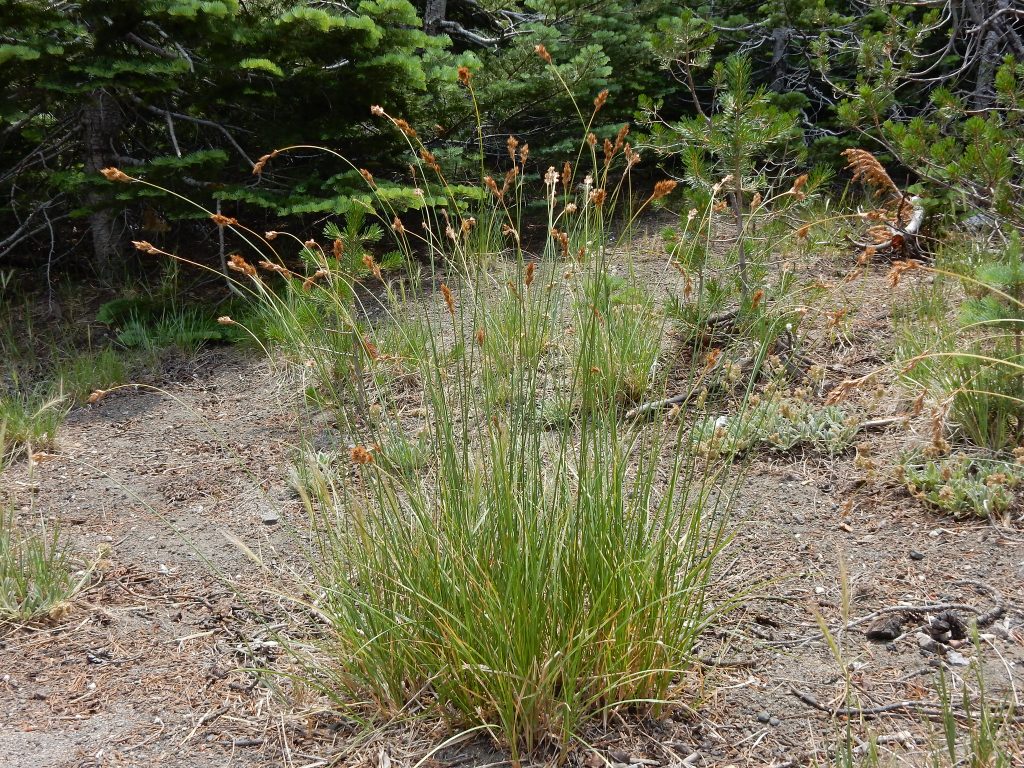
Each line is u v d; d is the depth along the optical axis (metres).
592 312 2.48
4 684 2.64
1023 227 4.71
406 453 3.02
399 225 3.07
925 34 5.79
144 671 2.69
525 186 7.94
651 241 6.55
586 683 2.32
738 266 4.67
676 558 2.39
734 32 8.99
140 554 3.43
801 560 3.05
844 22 7.60
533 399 2.50
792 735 2.25
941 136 5.85
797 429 3.83
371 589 2.44
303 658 2.65
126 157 6.26
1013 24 7.99
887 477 3.49
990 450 3.50
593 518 2.33
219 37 5.45
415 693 2.40
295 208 5.59
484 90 6.65
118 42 5.69
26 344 5.96
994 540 3.05
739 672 2.50
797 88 9.80
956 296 4.92
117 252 6.85
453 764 2.21
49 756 2.30
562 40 7.38
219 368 5.51
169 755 2.30
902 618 2.70
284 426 4.56
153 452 4.44
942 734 2.19
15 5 5.18
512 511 2.32
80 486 4.09
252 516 3.70
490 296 3.48
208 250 7.28
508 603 2.24
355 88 5.90
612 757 2.19
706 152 5.40
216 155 5.49
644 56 7.69
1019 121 5.34
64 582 3.15
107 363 5.47
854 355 4.50
